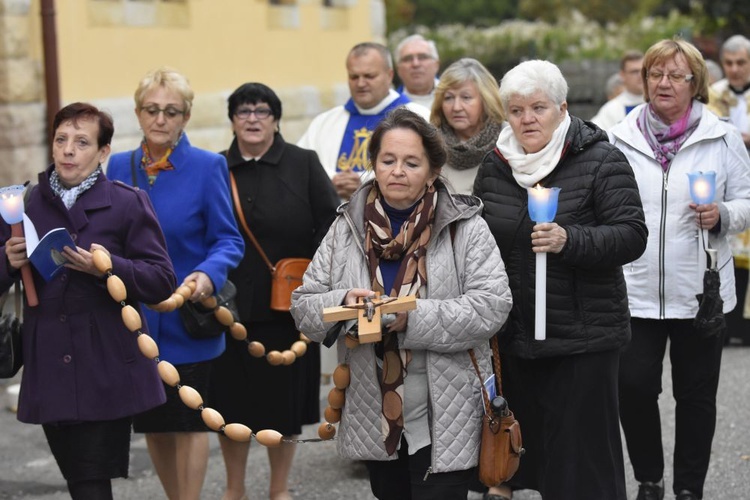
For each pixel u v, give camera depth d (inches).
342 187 570.3
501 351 390.3
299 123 1190.9
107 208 370.0
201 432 440.1
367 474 539.5
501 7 3270.2
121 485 534.6
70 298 362.6
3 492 528.4
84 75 905.5
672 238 447.8
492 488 452.8
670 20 2026.3
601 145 382.3
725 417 619.5
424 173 339.0
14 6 829.2
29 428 629.9
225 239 443.5
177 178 443.5
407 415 339.9
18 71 834.8
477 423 340.8
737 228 449.1
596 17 2849.4
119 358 365.1
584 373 379.9
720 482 513.7
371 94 597.0
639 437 461.7
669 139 454.0
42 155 858.1
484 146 508.1
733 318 804.0
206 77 1056.8
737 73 776.3
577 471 380.8
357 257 343.6
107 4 928.9
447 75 512.7
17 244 353.1
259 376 486.3
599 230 370.6
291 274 486.0
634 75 868.6
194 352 441.1
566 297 377.4
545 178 383.6
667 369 739.4
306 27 1213.1
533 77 377.7
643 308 450.3
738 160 457.7
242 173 494.0
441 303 331.9
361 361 339.6
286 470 496.1
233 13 1093.8
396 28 2765.7
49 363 361.4
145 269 365.1
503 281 339.6
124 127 933.2
